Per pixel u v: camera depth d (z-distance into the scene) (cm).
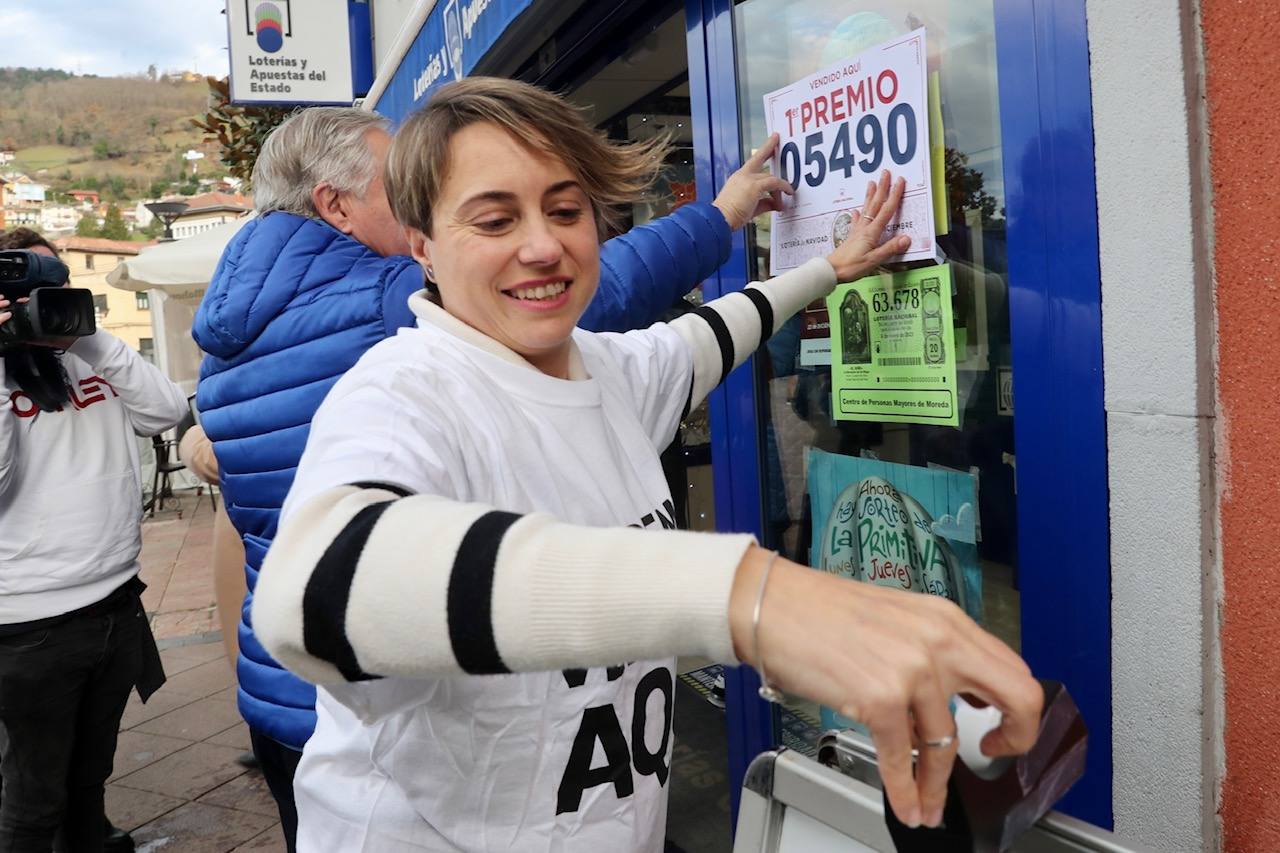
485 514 64
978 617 148
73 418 235
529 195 92
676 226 157
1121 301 112
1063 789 63
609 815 93
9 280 221
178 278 565
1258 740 100
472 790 88
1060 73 118
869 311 163
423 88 375
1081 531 122
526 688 86
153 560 773
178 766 358
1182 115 101
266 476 152
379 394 83
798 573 57
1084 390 119
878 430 166
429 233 96
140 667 253
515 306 93
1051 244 121
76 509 232
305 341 145
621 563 58
